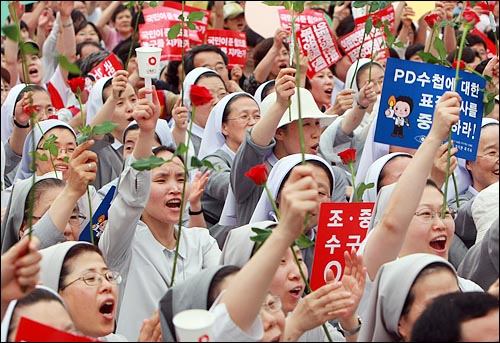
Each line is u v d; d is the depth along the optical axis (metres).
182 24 12.38
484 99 11.54
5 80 18.06
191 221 12.96
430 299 8.23
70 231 10.87
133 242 11.27
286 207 7.37
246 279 7.49
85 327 9.02
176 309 8.17
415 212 10.03
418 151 9.37
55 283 8.98
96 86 16.34
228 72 19.81
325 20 17.42
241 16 24.41
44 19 22.59
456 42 20.00
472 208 11.96
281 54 19.02
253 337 7.55
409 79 11.68
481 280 10.52
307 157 11.84
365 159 14.73
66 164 13.41
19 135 15.62
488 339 7.16
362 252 9.72
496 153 13.65
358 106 15.78
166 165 11.30
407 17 22.22
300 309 8.54
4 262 7.20
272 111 12.69
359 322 9.41
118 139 16.08
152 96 10.99
